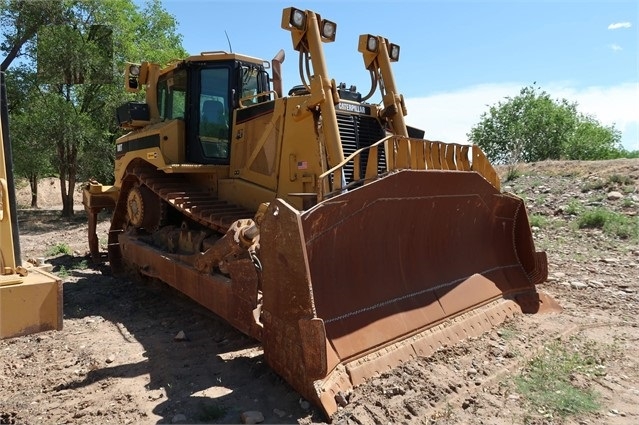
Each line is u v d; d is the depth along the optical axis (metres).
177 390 3.90
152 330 5.47
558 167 16.25
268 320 3.93
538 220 11.20
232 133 6.34
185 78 6.88
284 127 5.56
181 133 6.72
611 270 7.95
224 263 4.67
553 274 7.72
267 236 3.86
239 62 6.52
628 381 4.08
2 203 3.23
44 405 3.72
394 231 4.59
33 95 18.14
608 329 5.34
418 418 3.37
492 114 27.78
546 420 3.43
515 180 15.61
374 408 3.42
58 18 19.17
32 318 2.97
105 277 8.22
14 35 19.48
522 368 4.24
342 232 4.08
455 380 3.89
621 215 10.95
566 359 4.45
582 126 27.08
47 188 31.08
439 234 5.17
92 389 3.98
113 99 18.73
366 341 3.97
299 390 3.63
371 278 4.35
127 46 19.34
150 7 24.25
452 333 4.66
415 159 4.67
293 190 5.43
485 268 5.77
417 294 4.70
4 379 4.22
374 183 4.02
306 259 3.55
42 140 16.92
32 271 3.44
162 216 7.14
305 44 5.25
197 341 5.05
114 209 9.00
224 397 3.73
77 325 5.70
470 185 5.14
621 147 30.05
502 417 3.46
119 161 8.20
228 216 5.59
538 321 5.46
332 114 5.06
